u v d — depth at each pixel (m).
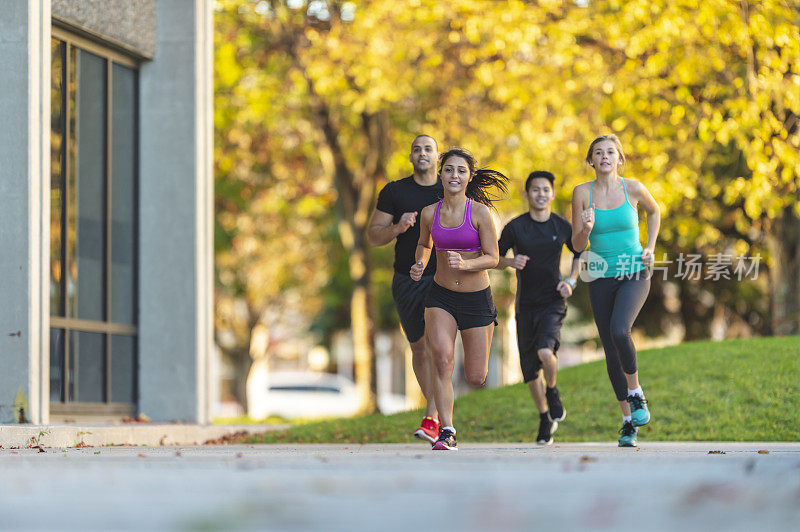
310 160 74.94
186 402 36.00
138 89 36.91
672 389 33.91
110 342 34.88
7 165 27.84
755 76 48.97
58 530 7.12
